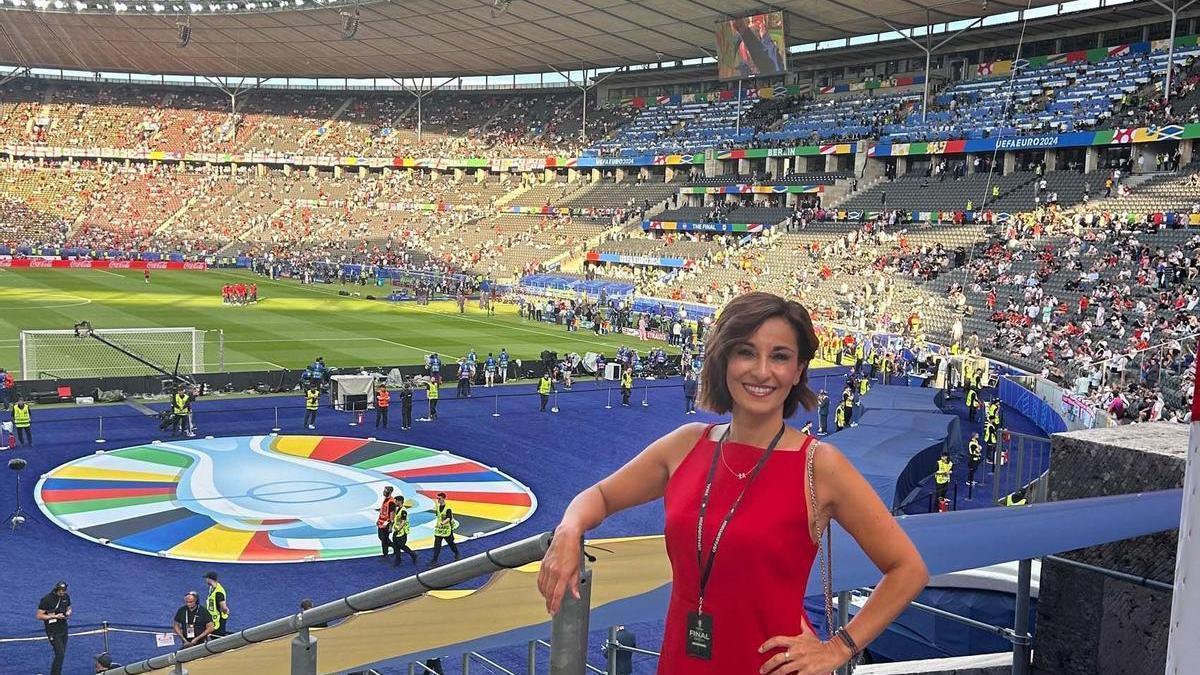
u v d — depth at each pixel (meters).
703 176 89.50
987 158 69.19
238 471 28.69
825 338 53.97
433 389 36.69
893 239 63.84
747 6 69.81
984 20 73.06
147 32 96.38
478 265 88.38
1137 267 46.81
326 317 64.56
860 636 2.25
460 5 75.88
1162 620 4.64
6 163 114.94
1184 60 62.56
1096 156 61.59
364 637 3.74
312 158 112.56
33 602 18.31
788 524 2.30
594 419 37.66
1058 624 5.02
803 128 81.81
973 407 38.62
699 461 2.50
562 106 109.56
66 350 47.34
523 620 3.28
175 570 20.50
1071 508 4.33
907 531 4.04
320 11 83.31
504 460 30.97
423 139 111.69
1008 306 50.03
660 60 94.38
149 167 116.62
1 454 29.55
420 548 22.55
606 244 84.50
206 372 43.31
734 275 69.31
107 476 27.64
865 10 67.88
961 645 8.00
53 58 112.19
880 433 26.28
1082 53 70.62
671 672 2.43
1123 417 29.98
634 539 2.91
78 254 95.25
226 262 98.06
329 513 24.98
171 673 5.25
